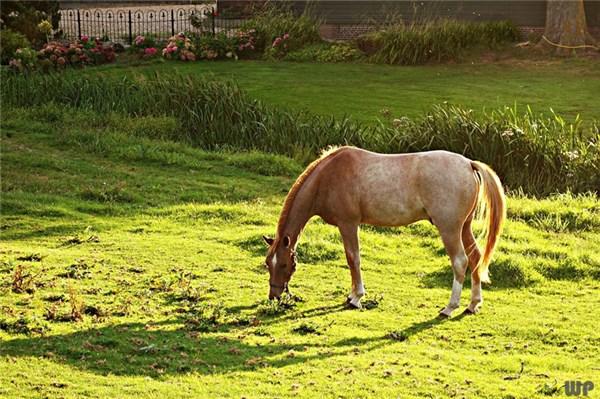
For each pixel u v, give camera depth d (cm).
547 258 1145
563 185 1529
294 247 952
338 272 1091
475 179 921
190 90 1888
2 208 1311
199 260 1112
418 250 1191
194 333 851
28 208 1313
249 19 3061
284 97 2228
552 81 2434
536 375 768
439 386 734
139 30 3162
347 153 959
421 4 2969
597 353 834
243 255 1141
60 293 955
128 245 1167
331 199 952
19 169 1549
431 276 1084
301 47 2842
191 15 3017
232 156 1677
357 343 841
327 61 2756
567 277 1098
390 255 1162
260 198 1446
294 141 1750
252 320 897
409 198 926
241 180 1558
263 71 2580
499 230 923
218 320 892
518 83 2416
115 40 2995
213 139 1772
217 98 1838
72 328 845
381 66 2689
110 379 730
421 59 2719
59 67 2523
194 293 966
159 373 750
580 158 1561
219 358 791
